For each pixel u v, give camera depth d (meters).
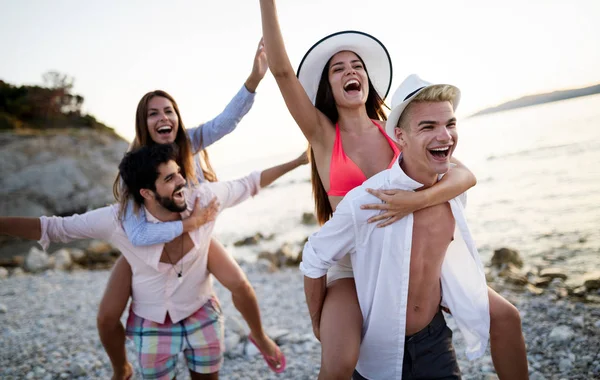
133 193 3.13
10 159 32.44
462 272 2.69
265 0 2.77
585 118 40.44
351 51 3.17
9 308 7.32
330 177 3.00
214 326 3.42
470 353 2.73
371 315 2.53
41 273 11.09
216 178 4.05
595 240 8.65
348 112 3.09
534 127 42.88
